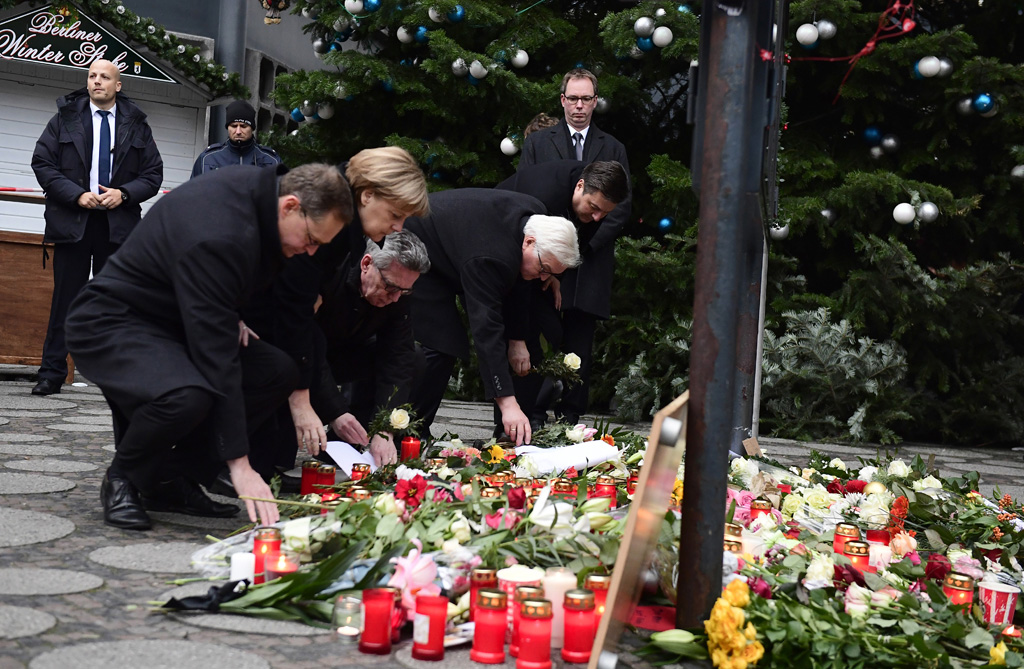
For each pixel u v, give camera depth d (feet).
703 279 6.59
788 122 25.09
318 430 10.83
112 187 20.21
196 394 8.61
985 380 24.23
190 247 8.67
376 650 6.17
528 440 13.52
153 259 8.94
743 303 13.11
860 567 7.79
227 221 8.74
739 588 6.31
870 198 23.03
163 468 9.43
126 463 9.04
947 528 10.02
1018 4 23.86
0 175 31.17
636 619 7.24
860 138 25.08
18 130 31.30
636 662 6.42
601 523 7.90
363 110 26.96
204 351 8.68
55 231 19.71
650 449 5.72
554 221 13.51
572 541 7.41
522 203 13.91
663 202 25.32
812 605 6.83
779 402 23.18
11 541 8.10
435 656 6.13
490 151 27.25
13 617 6.25
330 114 26.14
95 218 19.90
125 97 20.70
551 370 15.47
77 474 11.35
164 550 8.17
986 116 22.94
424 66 24.57
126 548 8.14
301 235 8.87
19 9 29.12
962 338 24.56
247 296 9.00
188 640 6.14
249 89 32.50
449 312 14.57
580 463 11.94
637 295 24.76
